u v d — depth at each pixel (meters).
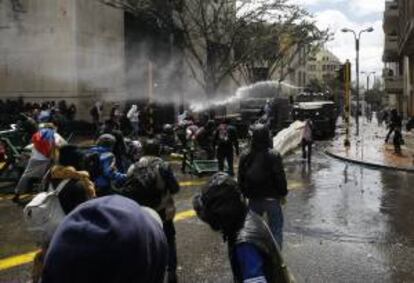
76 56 31.30
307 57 63.53
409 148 27.50
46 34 31.69
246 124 30.69
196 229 9.69
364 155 23.34
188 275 7.20
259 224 3.02
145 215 1.51
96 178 6.73
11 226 9.98
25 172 11.68
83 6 32.03
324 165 20.64
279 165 6.68
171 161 20.05
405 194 13.84
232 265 2.97
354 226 10.10
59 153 4.95
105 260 1.37
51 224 4.71
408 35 40.03
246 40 33.59
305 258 8.02
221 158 16.19
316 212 11.40
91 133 28.98
